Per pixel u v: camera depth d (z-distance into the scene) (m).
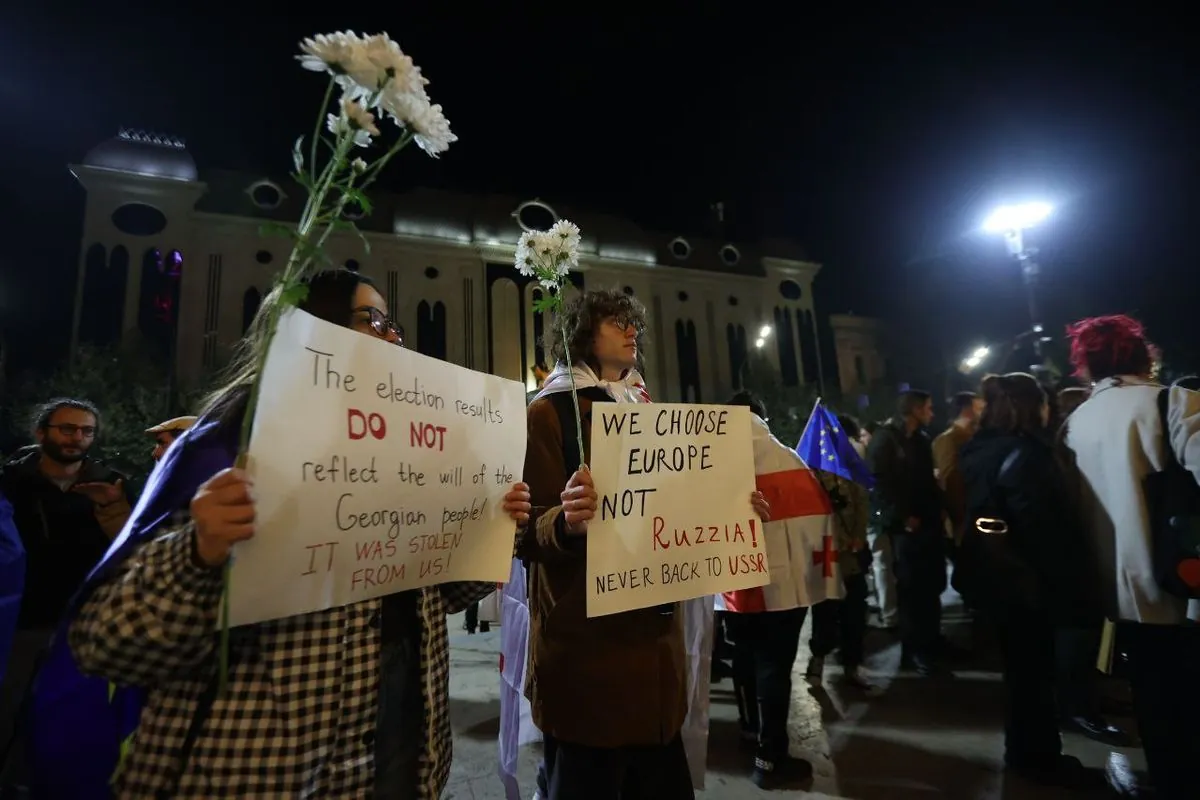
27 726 1.97
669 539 1.73
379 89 1.06
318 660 1.09
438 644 1.37
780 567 2.83
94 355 16.78
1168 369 9.98
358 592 1.13
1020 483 2.64
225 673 0.86
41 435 2.79
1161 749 2.22
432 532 1.30
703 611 2.39
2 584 2.06
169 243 22.58
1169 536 2.12
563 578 1.73
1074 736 3.38
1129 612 2.25
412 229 26.78
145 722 1.06
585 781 1.63
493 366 26.23
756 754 3.03
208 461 1.07
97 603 0.97
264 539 0.97
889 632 5.61
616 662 1.65
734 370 31.08
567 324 2.05
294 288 0.96
